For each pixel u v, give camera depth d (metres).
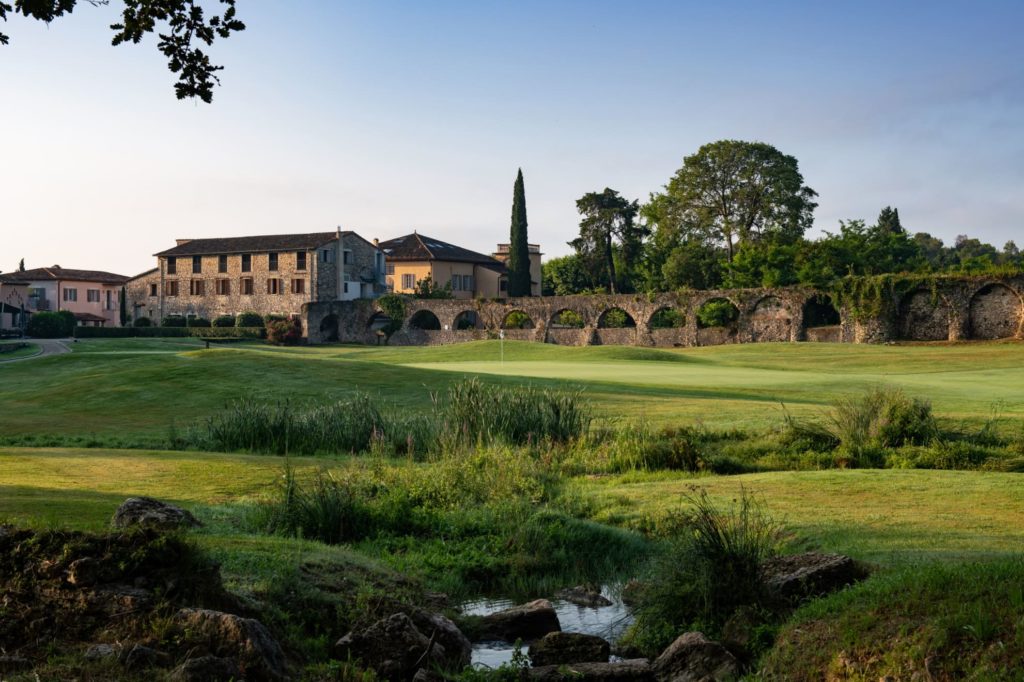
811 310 76.00
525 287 98.06
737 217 94.06
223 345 78.19
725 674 8.35
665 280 94.06
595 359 53.94
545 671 8.59
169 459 19.58
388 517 14.41
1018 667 6.66
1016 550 10.77
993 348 58.22
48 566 8.27
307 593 9.79
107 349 67.69
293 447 23.67
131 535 8.56
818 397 30.64
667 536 13.60
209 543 10.91
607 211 103.75
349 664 8.34
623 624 10.68
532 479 17.55
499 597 11.98
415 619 9.48
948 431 20.94
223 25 10.64
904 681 7.07
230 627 7.77
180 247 96.50
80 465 18.52
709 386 33.72
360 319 86.25
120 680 7.16
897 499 14.69
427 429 23.88
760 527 11.95
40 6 9.68
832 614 8.33
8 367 46.16
